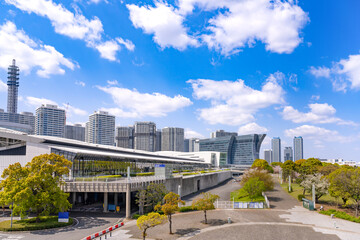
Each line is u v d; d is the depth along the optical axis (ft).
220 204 197.88
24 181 126.41
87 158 203.72
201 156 633.20
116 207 170.19
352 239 116.78
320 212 169.89
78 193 204.13
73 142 234.79
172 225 138.62
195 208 177.78
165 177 207.92
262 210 178.60
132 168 264.72
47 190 131.03
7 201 123.03
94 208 180.75
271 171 450.71
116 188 155.74
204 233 123.65
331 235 122.42
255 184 217.15
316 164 337.31
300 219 152.97
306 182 210.79
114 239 112.78
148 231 125.90
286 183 341.82
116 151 284.20
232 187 354.74
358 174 173.58
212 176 381.40
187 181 272.31
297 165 392.06
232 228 132.77
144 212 164.25
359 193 163.84
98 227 131.34
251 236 119.75
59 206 131.54
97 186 158.20
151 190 168.04
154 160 302.86
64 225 132.16
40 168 132.98
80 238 112.16
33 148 177.27
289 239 116.47
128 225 136.67
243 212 172.04
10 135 180.14
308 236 120.88
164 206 120.88
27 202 122.31
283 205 197.06
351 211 175.11
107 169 228.43
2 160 178.91
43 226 126.00
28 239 110.11
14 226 124.67
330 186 189.88
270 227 134.92
